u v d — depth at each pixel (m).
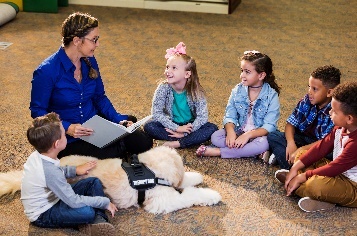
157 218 2.26
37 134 2.01
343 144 2.32
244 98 2.84
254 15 6.14
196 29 5.52
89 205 2.09
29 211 2.12
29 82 3.86
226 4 6.18
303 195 2.35
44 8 5.89
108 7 6.31
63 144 2.08
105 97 2.76
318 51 4.86
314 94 2.57
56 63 2.44
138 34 5.27
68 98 2.51
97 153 2.54
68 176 2.22
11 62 4.29
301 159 2.46
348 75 4.22
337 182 2.30
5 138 2.96
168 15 6.06
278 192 2.50
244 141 2.75
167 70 2.76
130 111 3.39
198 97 2.84
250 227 2.23
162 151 2.39
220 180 2.59
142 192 2.27
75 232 2.15
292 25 5.74
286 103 3.59
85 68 2.54
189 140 2.84
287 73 4.23
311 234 2.19
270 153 2.76
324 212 2.34
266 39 5.21
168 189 2.32
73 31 2.37
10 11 5.43
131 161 2.36
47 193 2.10
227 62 4.49
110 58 4.49
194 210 2.32
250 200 2.43
